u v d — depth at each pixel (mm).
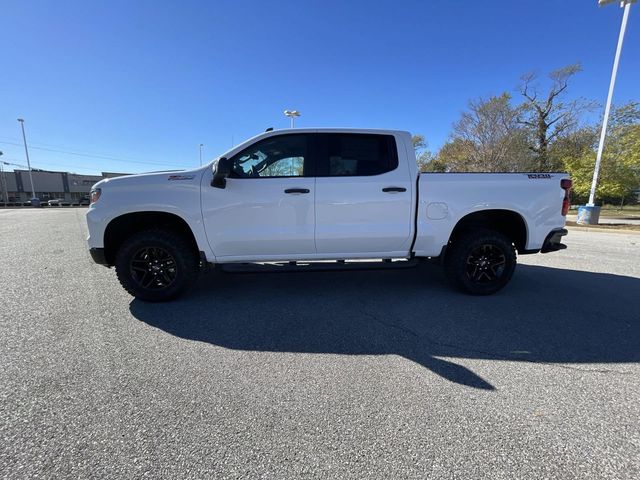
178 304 4102
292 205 4031
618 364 2768
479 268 4410
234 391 2391
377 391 2400
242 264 4195
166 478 1679
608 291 4680
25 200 67500
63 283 4988
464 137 27109
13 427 2020
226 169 3691
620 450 1865
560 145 29797
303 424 2066
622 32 14586
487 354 2928
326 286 4848
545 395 2357
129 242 3967
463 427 2045
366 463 1779
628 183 21391
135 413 2148
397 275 5445
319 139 4129
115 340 3152
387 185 4113
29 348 2984
